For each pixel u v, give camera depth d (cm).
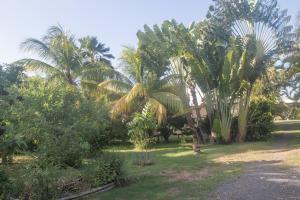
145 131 1777
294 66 2564
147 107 2066
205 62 2408
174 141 2909
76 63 2738
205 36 2494
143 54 2619
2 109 980
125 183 1104
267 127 2509
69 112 1067
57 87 1116
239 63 2386
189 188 1005
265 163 1407
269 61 2523
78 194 953
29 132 972
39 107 1016
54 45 2698
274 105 2703
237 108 2525
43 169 925
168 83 2684
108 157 1145
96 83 2700
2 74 1961
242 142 2439
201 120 2617
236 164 1423
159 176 1220
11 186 859
